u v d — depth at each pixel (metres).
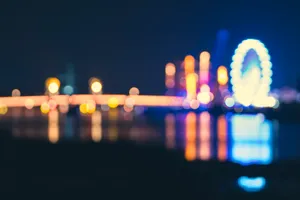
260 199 25.52
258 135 72.38
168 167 34.03
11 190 24.17
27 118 125.94
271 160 42.06
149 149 44.25
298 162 40.56
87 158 36.75
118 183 27.27
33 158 35.41
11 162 33.34
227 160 41.47
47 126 88.19
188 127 88.75
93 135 64.81
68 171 31.05
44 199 22.33
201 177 31.23
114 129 80.00
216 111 174.88
